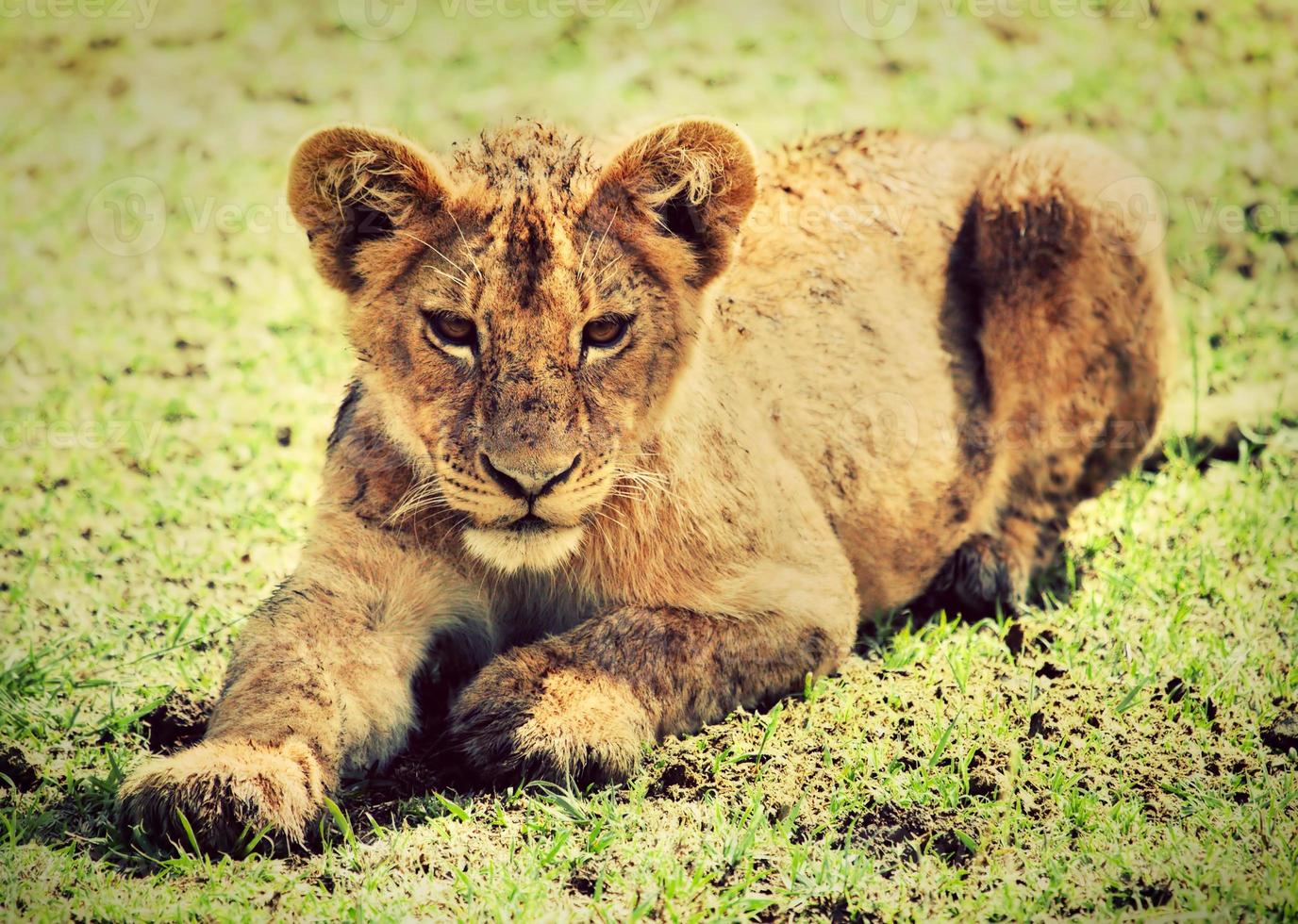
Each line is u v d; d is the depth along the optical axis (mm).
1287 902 6684
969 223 10789
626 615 8562
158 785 7328
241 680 7926
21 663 9148
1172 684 8789
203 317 14078
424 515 8469
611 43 18125
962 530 10414
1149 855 7168
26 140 16875
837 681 9000
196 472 11805
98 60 18125
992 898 6938
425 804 7832
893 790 7777
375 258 8117
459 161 8234
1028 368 10641
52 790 8070
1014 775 7895
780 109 16938
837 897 6961
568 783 7852
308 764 7539
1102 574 10367
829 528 9500
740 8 18656
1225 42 18234
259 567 10500
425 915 6883
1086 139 11258
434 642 9031
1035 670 9102
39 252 15180
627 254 8008
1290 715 8469
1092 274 10609
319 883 7145
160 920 6773
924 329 10391
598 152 8594
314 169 8031
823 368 9820
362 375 8445
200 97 17500
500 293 7723
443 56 18016
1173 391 12398
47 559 10641
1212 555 10375
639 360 8117
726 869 7188
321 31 18516
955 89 17391
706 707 8492
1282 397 12406
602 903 6941
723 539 8688
